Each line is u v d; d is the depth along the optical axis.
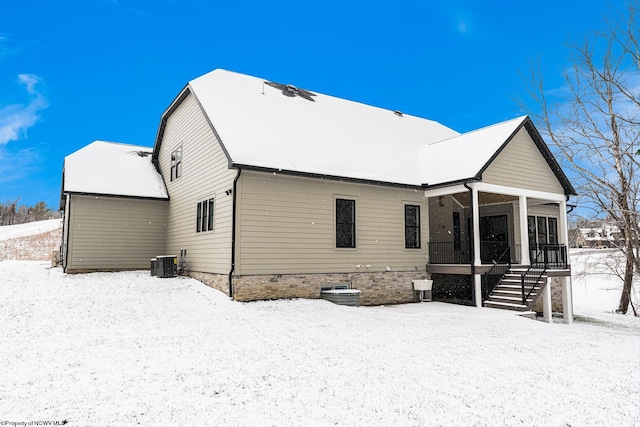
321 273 14.09
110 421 4.88
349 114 20.17
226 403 5.50
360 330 10.14
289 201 13.66
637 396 6.30
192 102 17.02
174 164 18.66
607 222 18.92
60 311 10.81
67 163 18.55
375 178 14.98
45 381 6.12
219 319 10.47
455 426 5.02
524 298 13.95
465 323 11.81
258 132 14.59
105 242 17.64
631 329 14.91
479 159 15.59
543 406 5.77
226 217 13.30
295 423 4.96
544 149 17.23
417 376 6.84
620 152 17.38
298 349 8.17
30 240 35.56
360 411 5.36
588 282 29.30
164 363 7.07
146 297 12.67
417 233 16.75
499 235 19.64
